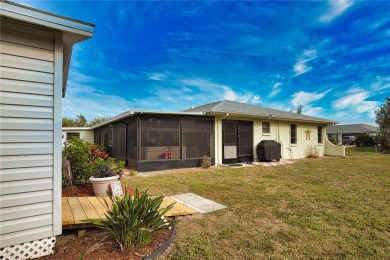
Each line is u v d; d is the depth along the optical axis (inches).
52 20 89.4
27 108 88.4
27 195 87.4
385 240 108.7
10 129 84.7
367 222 130.3
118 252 93.2
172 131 339.0
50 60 93.8
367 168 346.3
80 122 1032.2
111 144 482.9
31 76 89.6
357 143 971.9
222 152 392.2
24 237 86.6
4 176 83.0
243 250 100.0
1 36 84.3
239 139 416.5
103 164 203.2
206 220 134.8
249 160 428.8
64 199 149.6
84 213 119.8
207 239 110.1
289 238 111.4
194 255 95.3
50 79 93.7
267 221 133.1
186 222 131.8
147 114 319.3
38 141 90.4
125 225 95.4
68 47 108.5
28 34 89.4
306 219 135.6
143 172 309.6
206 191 203.5
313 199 177.0
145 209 100.0
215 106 409.7
